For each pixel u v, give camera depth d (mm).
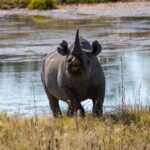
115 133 33125
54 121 37750
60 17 157250
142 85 64438
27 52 94625
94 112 40812
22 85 67438
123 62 81438
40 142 30438
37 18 158625
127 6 173625
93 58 40469
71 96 40844
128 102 52625
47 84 45031
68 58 38656
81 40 42094
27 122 37219
